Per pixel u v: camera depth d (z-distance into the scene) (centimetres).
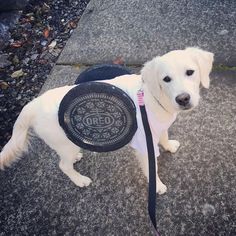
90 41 348
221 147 253
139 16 355
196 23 332
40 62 352
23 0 404
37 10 400
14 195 262
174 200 237
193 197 236
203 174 244
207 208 229
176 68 195
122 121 207
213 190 235
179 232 224
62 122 209
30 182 266
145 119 206
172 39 326
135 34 340
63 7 396
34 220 248
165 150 260
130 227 232
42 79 338
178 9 349
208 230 221
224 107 272
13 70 352
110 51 334
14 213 253
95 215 242
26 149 237
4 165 242
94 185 255
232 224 220
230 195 231
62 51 348
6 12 403
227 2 341
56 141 225
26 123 221
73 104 201
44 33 377
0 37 380
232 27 320
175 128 269
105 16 365
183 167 250
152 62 203
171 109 211
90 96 198
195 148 257
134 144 220
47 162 273
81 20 371
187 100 192
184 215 229
